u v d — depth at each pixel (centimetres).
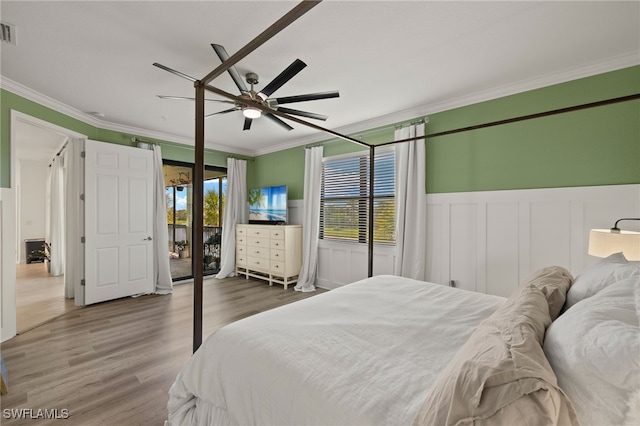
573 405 70
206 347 138
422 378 100
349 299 188
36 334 282
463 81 277
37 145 518
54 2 174
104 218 381
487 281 298
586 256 247
